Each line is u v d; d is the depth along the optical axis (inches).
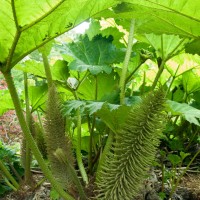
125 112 46.1
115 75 66.0
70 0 37.6
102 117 49.2
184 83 85.7
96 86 65.2
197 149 86.2
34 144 43.1
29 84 89.3
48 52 46.9
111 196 40.4
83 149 74.7
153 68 96.3
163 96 38.9
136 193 41.5
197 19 43.8
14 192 61.5
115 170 40.3
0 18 38.5
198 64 78.2
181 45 64.2
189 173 74.7
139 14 44.4
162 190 61.5
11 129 100.6
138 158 39.6
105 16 44.9
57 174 46.8
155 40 64.7
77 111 60.5
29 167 59.7
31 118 60.3
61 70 65.2
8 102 71.6
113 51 61.2
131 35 56.3
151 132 39.0
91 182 49.9
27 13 38.1
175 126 86.4
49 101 48.3
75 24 42.1
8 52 40.5
